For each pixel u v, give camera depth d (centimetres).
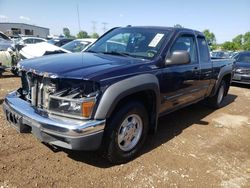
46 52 888
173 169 372
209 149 446
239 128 564
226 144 473
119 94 330
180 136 489
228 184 351
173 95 451
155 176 352
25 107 350
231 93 955
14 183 311
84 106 310
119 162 371
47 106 331
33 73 342
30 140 415
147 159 392
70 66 340
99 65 351
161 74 407
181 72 457
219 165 396
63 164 358
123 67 354
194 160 403
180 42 471
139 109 375
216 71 617
